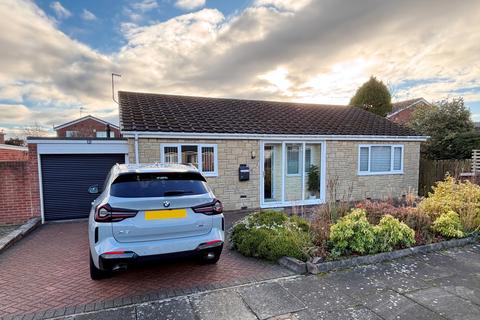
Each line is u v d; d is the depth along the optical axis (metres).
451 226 6.16
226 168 10.06
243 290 4.03
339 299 3.77
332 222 6.10
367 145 12.23
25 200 8.55
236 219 8.83
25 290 4.05
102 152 9.14
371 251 5.18
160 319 3.32
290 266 4.79
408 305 3.61
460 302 3.67
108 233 3.65
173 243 3.88
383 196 12.59
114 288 4.10
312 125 12.10
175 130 9.27
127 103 11.30
